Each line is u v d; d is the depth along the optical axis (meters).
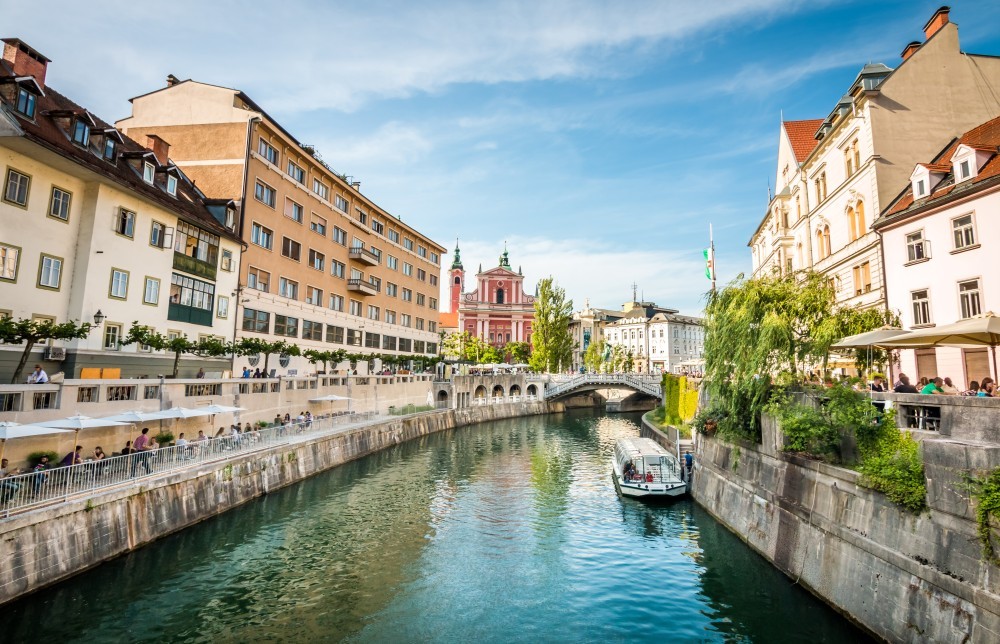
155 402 20.55
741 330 18.91
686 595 14.35
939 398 10.45
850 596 11.47
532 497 25.31
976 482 8.66
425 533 19.62
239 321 32.81
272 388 28.56
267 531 18.92
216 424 23.98
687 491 25.11
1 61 22.09
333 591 14.50
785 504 14.73
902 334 13.32
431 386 53.38
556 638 12.21
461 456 36.19
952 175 20.91
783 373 17.20
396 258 56.56
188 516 17.70
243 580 14.88
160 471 17.05
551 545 18.50
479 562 16.88
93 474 14.43
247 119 34.44
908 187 23.67
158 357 25.97
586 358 97.12
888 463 10.70
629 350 115.56
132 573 14.70
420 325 62.12
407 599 14.17
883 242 23.19
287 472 24.52
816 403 14.19
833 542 12.31
